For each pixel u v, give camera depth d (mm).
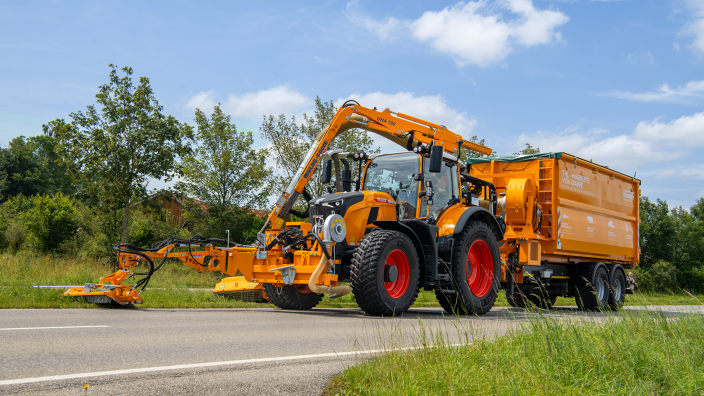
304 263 7500
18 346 3979
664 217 46375
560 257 11898
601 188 12742
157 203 18734
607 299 12641
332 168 9516
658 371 3297
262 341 4773
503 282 10172
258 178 21484
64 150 17359
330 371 3480
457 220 8484
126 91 17797
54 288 8617
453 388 2871
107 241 19438
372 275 7070
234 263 7887
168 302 8484
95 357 3666
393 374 3166
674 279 35406
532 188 10891
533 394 2869
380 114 9484
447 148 10328
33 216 24859
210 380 3119
